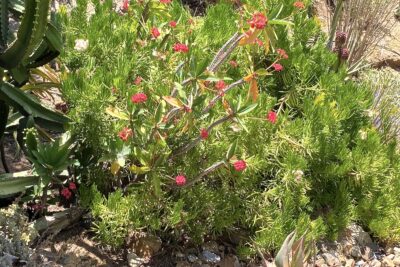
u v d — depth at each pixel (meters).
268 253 2.26
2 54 2.06
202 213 2.18
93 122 2.05
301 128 2.34
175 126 2.05
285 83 2.58
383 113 2.94
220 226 2.19
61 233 2.14
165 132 2.01
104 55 2.32
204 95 1.92
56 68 2.71
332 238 2.44
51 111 2.20
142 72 2.28
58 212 2.12
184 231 2.23
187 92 2.07
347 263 2.46
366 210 2.56
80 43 2.28
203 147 2.15
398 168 2.70
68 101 2.18
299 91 2.54
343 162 2.43
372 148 2.60
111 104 2.09
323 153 2.39
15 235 1.88
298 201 2.34
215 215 2.18
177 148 2.07
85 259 2.06
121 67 2.17
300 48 2.56
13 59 2.06
